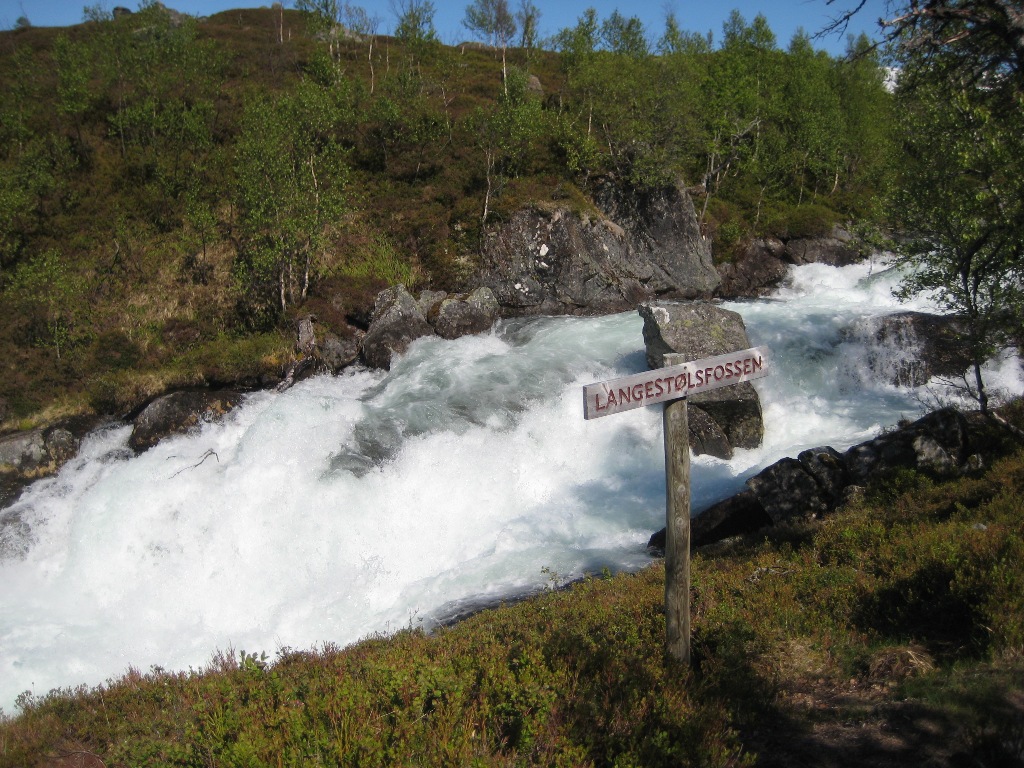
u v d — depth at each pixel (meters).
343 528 16.62
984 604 7.15
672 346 21.20
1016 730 5.45
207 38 46.81
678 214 32.59
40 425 21.48
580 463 19.44
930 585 8.09
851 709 6.37
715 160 39.75
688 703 6.18
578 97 39.44
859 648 7.46
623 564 13.85
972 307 13.78
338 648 10.81
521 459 19.27
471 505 17.69
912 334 23.27
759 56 45.66
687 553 6.67
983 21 7.79
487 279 28.48
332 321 25.45
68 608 15.34
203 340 25.02
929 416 14.20
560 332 25.42
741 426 20.09
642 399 6.12
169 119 33.34
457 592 13.62
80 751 7.18
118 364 23.81
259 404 22.27
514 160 33.41
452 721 5.35
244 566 16.11
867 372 23.20
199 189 30.80
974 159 12.46
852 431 20.41
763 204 38.88
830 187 42.34
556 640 7.44
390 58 49.22
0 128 32.72
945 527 10.03
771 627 8.10
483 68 49.72
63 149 31.84
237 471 17.38
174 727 7.07
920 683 6.52
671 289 31.52
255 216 25.36
